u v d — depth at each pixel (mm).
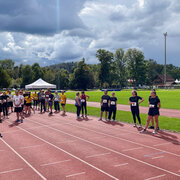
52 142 8727
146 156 6895
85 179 5270
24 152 7473
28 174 5633
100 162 6410
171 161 6426
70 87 104375
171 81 130625
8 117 16062
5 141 9000
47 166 6156
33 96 20938
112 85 114625
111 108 13695
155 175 5453
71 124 12789
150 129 11125
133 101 11625
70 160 6609
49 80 110188
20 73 148875
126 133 10258
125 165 6145
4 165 6293
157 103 10156
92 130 11008
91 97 37281
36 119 14914
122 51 99625
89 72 101562
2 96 14914
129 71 99250
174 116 15578
